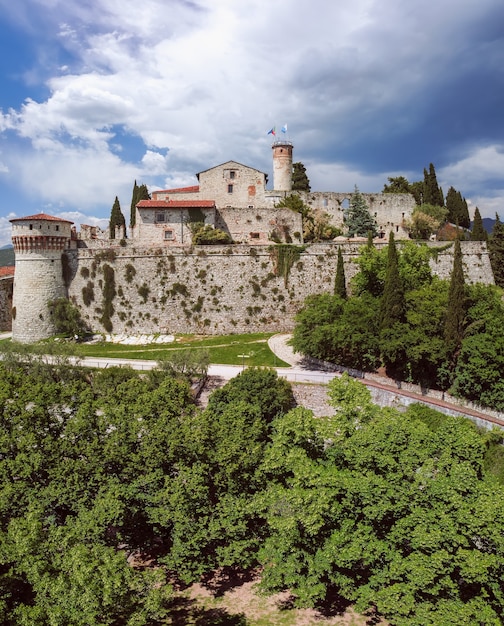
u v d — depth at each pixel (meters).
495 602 23.02
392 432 27.06
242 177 95.00
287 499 24.97
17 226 72.12
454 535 22.70
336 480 25.73
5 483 27.83
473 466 26.48
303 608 27.27
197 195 95.06
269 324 72.94
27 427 31.27
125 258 74.56
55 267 74.25
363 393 31.22
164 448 29.19
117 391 39.62
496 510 22.30
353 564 26.17
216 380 52.94
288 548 26.08
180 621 26.66
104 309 73.69
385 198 101.62
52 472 28.33
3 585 21.31
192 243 78.50
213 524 27.19
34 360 53.84
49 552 22.58
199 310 72.75
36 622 19.52
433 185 108.06
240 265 74.00
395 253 55.19
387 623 26.64
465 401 49.88
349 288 75.25
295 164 110.38
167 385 38.91
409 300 57.12
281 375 52.28
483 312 53.91
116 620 24.61
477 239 93.00
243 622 26.69
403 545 25.52
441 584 22.91
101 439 31.42
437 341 51.44
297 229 88.19
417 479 24.88
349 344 52.97
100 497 27.25
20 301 72.75
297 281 74.19
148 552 32.53
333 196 100.12
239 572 31.45
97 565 21.36
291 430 29.12
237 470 28.84
